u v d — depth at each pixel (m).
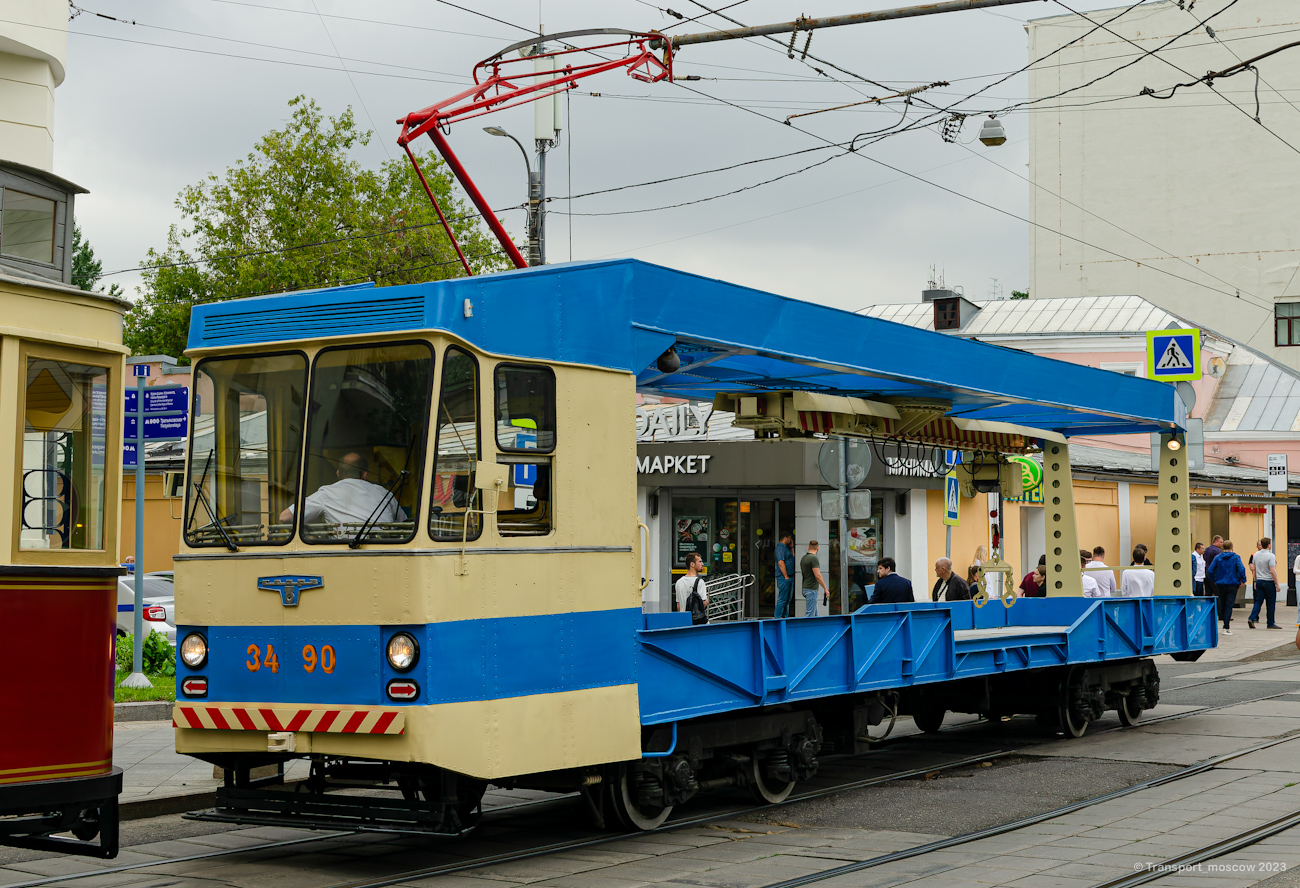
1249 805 9.83
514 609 7.83
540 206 22.33
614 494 8.65
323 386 7.85
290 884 7.43
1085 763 12.22
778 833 9.02
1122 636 14.64
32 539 6.56
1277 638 26.12
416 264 39.62
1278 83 49.38
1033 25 53.06
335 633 7.53
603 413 8.61
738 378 11.38
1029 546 31.34
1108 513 32.41
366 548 7.48
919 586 27.30
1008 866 7.86
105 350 6.95
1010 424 15.08
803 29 13.30
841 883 7.43
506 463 7.92
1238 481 35.28
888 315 49.72
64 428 6.76
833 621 10.43
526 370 8.12
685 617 10.37
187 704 7.95
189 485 8.20
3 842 6.43
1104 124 52.16
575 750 8.10
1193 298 50.97
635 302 8.86
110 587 6.97
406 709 7.26
